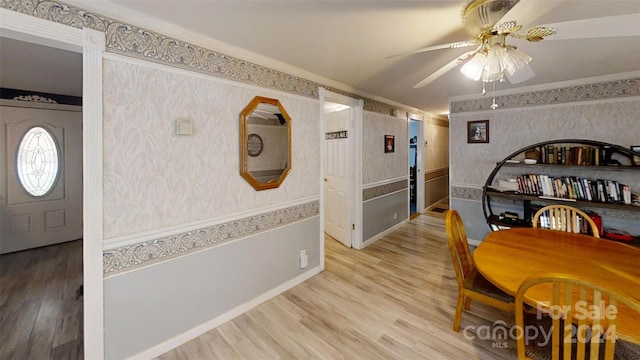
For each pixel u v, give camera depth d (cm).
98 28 145
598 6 142
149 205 167
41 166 374
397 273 292
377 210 402
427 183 580
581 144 293
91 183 145
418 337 190
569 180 284
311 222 284
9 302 237
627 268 151
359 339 189
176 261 181
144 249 167
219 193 202
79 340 189
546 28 128
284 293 252
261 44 200
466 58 156
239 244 217
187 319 188
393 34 182
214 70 195
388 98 394
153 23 164
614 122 277
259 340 189
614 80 275
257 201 229
